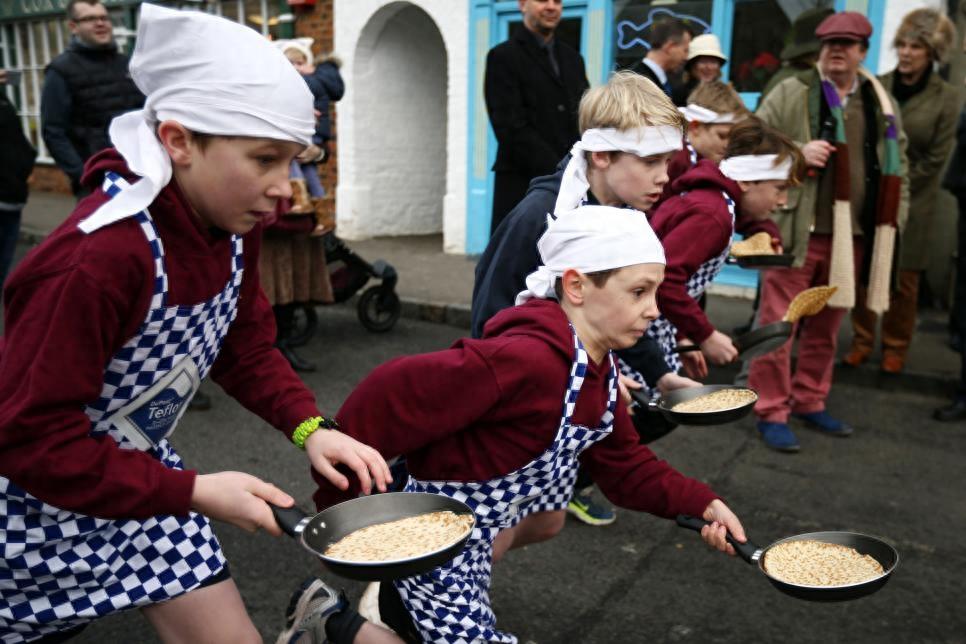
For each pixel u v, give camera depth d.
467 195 9.08
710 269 3.09
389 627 2.08
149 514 1.55
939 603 3.03
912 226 5.23
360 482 1.91
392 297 6.72
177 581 1.78
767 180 3.29
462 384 1.87
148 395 1.71
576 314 2.00
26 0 14.14
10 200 6.14
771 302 4.48
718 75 5.73
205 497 1.58
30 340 1.48
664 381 2.83
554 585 3.10
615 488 2.17
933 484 4.05
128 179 1.59
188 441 4.40
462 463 1.97
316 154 6.27
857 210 4.60
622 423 2.16
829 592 1.72
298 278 5.61
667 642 2.77
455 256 9.21
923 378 5.33
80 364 1.50
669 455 4.35
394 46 10.11
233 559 3.22
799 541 1.98
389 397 1.91
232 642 1.83
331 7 9.97
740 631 2.84
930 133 5.20
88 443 1.52
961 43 6.18
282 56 1.57
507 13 8.48
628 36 7.87
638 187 2.53
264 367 1.98
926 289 6.87
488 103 5.11
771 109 4.51
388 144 10.38
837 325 4.62
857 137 4.55
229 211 1.60
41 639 1.77
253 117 1.50
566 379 1.92
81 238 1.50
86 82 5.49
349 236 10.31
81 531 1.67
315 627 2.06
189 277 1.63
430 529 1.69
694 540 3.46
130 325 1.59
